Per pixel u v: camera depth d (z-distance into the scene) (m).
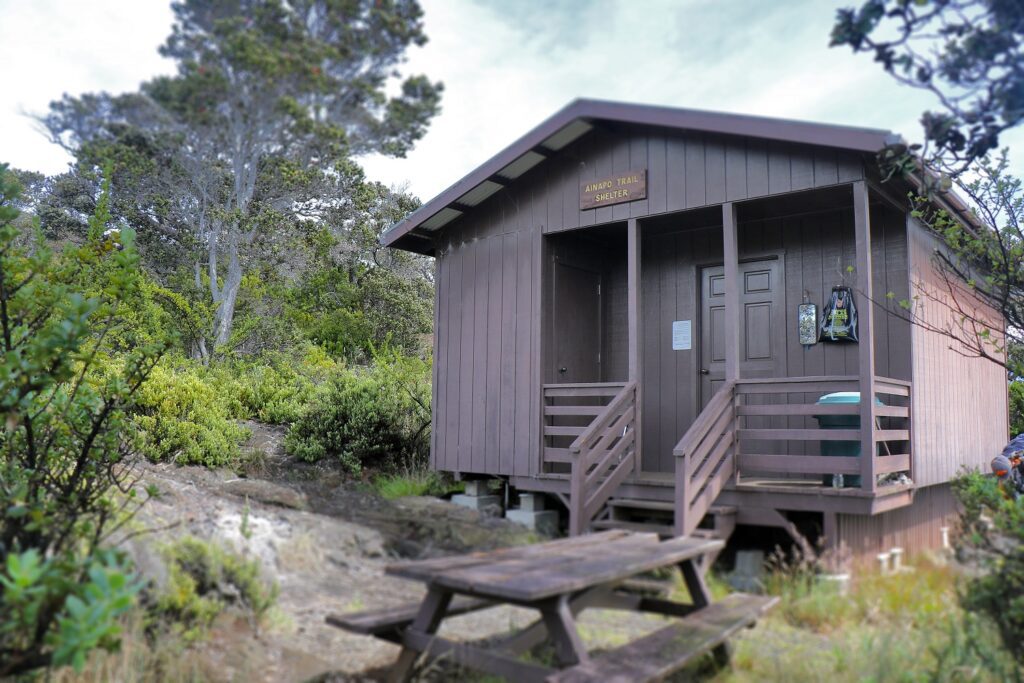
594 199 7.39
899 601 4.92
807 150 6.24
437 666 3.79
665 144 7.01
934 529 7.31
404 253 17.94
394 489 7.85
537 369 7.60
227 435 8.55
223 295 9.16
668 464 8.18
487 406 7.99
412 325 16.89
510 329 7.88
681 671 4.00
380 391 9.43
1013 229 7.66
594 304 8.50
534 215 7.82
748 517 6.16
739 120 6.09
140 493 6.02
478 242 8.28
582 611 4.46
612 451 6.62
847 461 5.84
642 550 4.21
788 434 6.16
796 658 4.19
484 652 3.49
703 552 4.46
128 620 3.70
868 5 4.17
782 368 7.62
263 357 11.73
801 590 5.08
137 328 8.59
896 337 7.01
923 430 6.81
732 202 6.59
